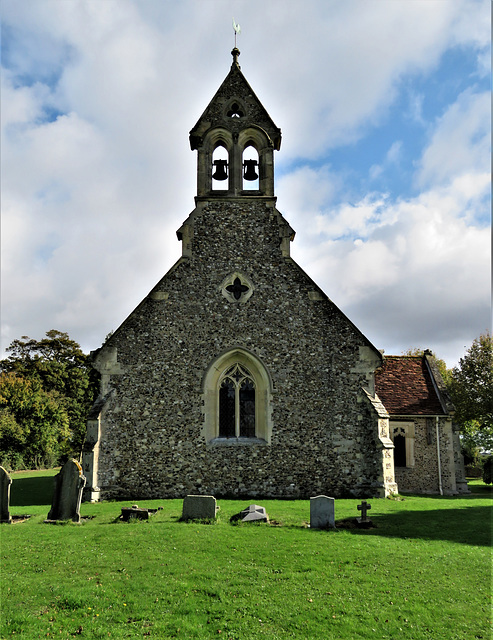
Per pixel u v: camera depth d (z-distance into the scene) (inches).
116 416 616.1
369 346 646.5
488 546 376.8
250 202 693.3
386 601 269.9
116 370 629.9
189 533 398.9
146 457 607.5
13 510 542.9
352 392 634.8
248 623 243.8
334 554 345.4
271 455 615.2
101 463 601.0
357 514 486.0
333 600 270.4
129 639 227.3
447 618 251.8
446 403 805.9
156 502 560.1
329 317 655.8
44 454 1596.9
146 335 641.0
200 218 684.7
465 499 666.8
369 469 613.6
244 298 658.8
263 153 717.3
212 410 628.1
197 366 634.2
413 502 575.2
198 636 231.3
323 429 623.8
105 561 331.9
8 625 240.1
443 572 313.6
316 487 608.1
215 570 312.2
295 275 669.3
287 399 630.5
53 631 235.0
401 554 348.2
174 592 278.7
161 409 621.0
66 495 468.8
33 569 318.3
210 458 610.9
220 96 731.4
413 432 795.4
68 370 1923.0
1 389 1497.3
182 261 666.2
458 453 801.6
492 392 1237.7
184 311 650.8
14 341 1962.4
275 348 644.7
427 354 933.8
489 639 231.5
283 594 277.4
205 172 706.8
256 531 407.2
